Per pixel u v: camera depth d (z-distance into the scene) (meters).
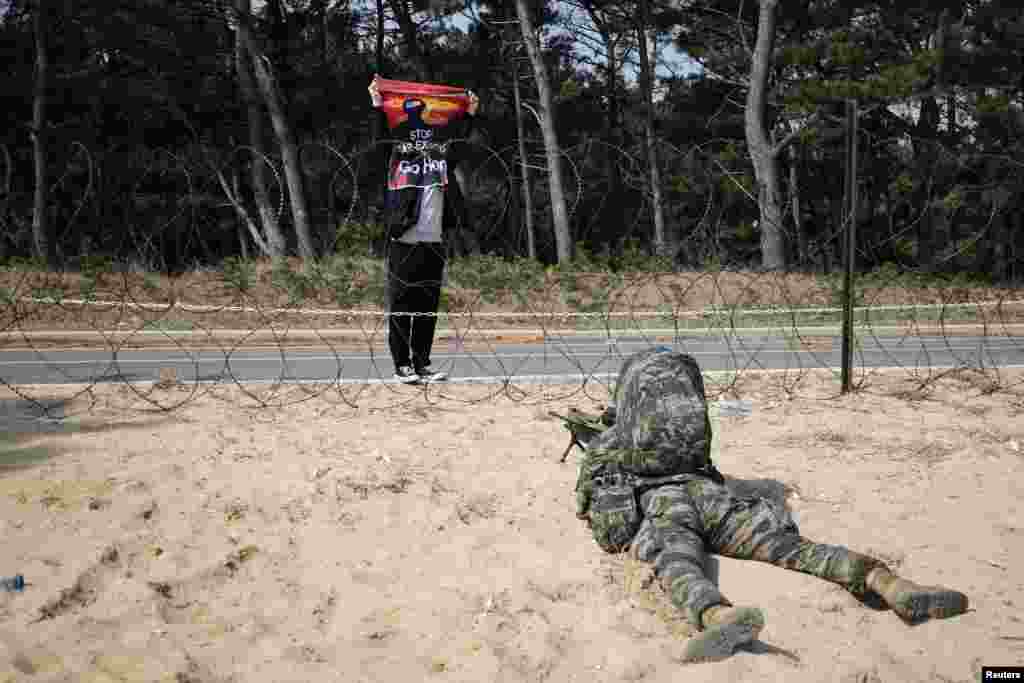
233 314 15.11
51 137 31.62
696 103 38.56
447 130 9.20
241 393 8.74
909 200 27.38
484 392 8.95
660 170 29.89
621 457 4.77
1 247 17.09
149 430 7.07
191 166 21.45
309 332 14.51
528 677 3.51
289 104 36.78
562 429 7.36
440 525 5.11
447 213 9.28
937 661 3.65
